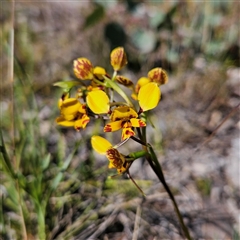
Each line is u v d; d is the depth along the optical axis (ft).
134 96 0.98
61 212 1.21
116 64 0.98
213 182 1.35
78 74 0.96
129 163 0.91
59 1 2.37
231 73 1.76
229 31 1.91
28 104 1.40
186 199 1.30
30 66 1.82
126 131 0.87
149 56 1.87
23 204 1.18
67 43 2.01
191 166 1.40
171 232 1.21
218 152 1.44
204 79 1.70
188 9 2.02
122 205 1.24
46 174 1.29
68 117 0.93
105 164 1.38
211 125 1.54
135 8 1.94
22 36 1.97
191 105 1.63
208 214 1.26
